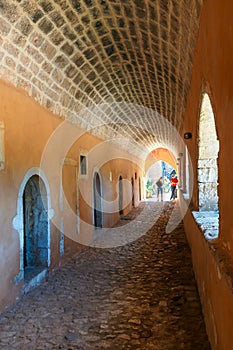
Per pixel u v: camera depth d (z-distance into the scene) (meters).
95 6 3.69
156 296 4.07
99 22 4.08
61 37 4.20
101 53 5.00
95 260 6.05
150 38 4.03
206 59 2.38
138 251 6.71
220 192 2.13
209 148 3.62
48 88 4.91
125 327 3.26
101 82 6.16
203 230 2.93
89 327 3.29
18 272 4.05
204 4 2.29
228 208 1.87
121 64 5.54
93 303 3.93
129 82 6.52
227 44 1.64
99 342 2.98
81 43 4.54
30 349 2.89
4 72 3.79
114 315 3.56
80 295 4.21
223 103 1.81
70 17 3.88
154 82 5.91
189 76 3.92
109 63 5.45
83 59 4.99
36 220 5.11
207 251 2.81
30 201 5.13
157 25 3.54
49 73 4.68
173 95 5.87
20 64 4.00
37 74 4.45
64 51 4.52
